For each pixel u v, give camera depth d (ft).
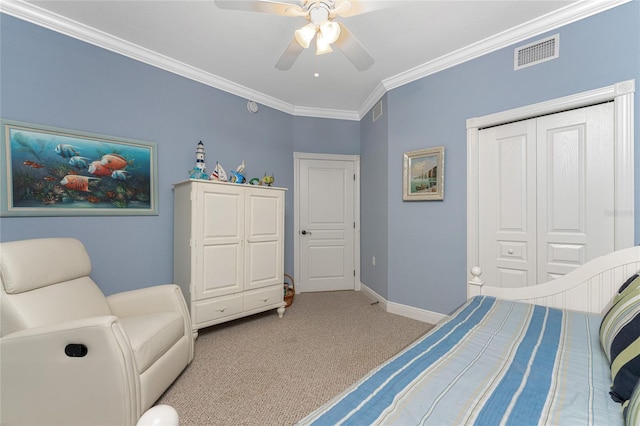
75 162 7.13
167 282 8.76
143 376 4.59
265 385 5.73
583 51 6.39
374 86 10.56
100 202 7.53
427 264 9.09
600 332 3.71
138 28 7.24
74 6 6.44
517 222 7.51
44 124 6.72
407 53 8.32
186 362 6.20
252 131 11.14
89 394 4.07
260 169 11.44
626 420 2.07
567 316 4.59
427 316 9.07
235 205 8.52
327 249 13.21
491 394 2.52
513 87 7.39
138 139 8.21
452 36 7.51
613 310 3.66
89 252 7.39
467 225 8.18
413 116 9.41
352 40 5.60
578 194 6.63
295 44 5.79
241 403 5.18
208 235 7.92
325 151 13.15
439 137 8.79
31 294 4.76
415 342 3.70
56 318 4.78
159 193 8.64
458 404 2.38
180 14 6.73
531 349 3.44
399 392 2.55
